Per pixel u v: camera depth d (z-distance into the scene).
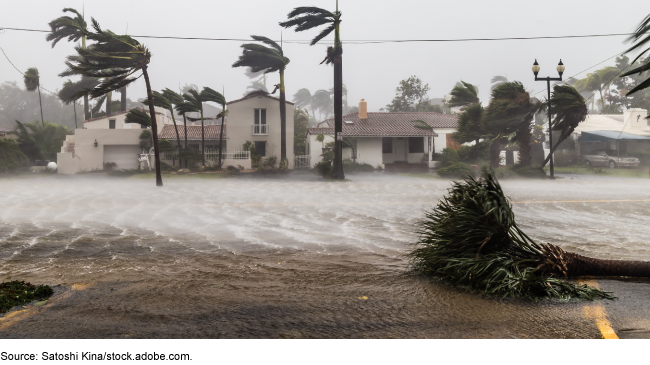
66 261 6.62
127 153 37.75
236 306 4.50
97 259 6.78
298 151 42.47
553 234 9.05
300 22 27.75
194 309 4.39
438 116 42.28
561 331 3.85
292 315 4.23
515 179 26.55
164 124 40.53
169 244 8.05
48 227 10.00
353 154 36.38
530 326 3.98
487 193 5.77
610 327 3.95
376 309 4.45
